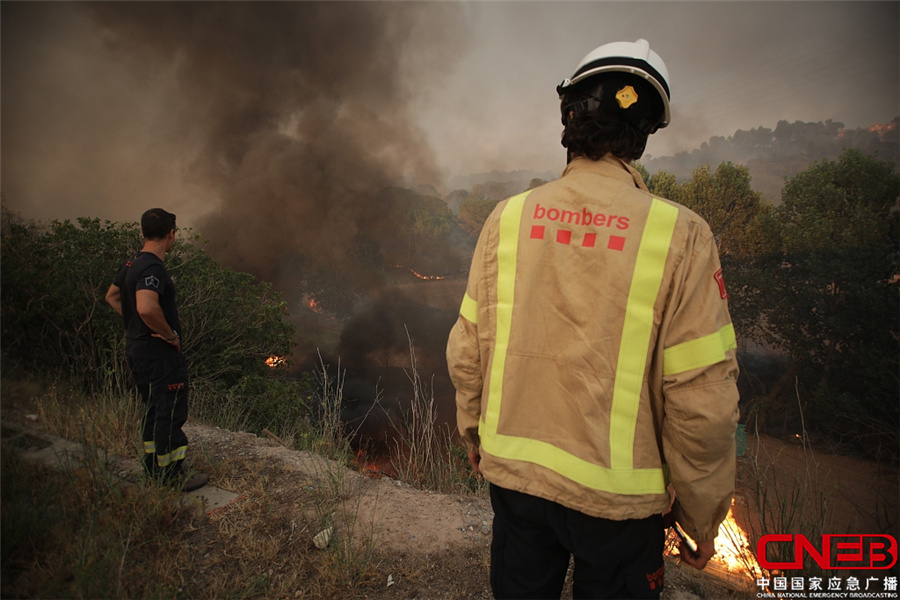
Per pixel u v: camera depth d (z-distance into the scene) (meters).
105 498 2.21
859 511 2.04
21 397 3.41
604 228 0.99
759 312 20.20
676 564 2.18
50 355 4.52
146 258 2.47
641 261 0.96
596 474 0.95
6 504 2.01
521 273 1.06
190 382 5.54
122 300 2.49
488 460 1.07
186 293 5.73
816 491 2.13
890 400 10.70
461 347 1.18
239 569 2.01
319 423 3.70
